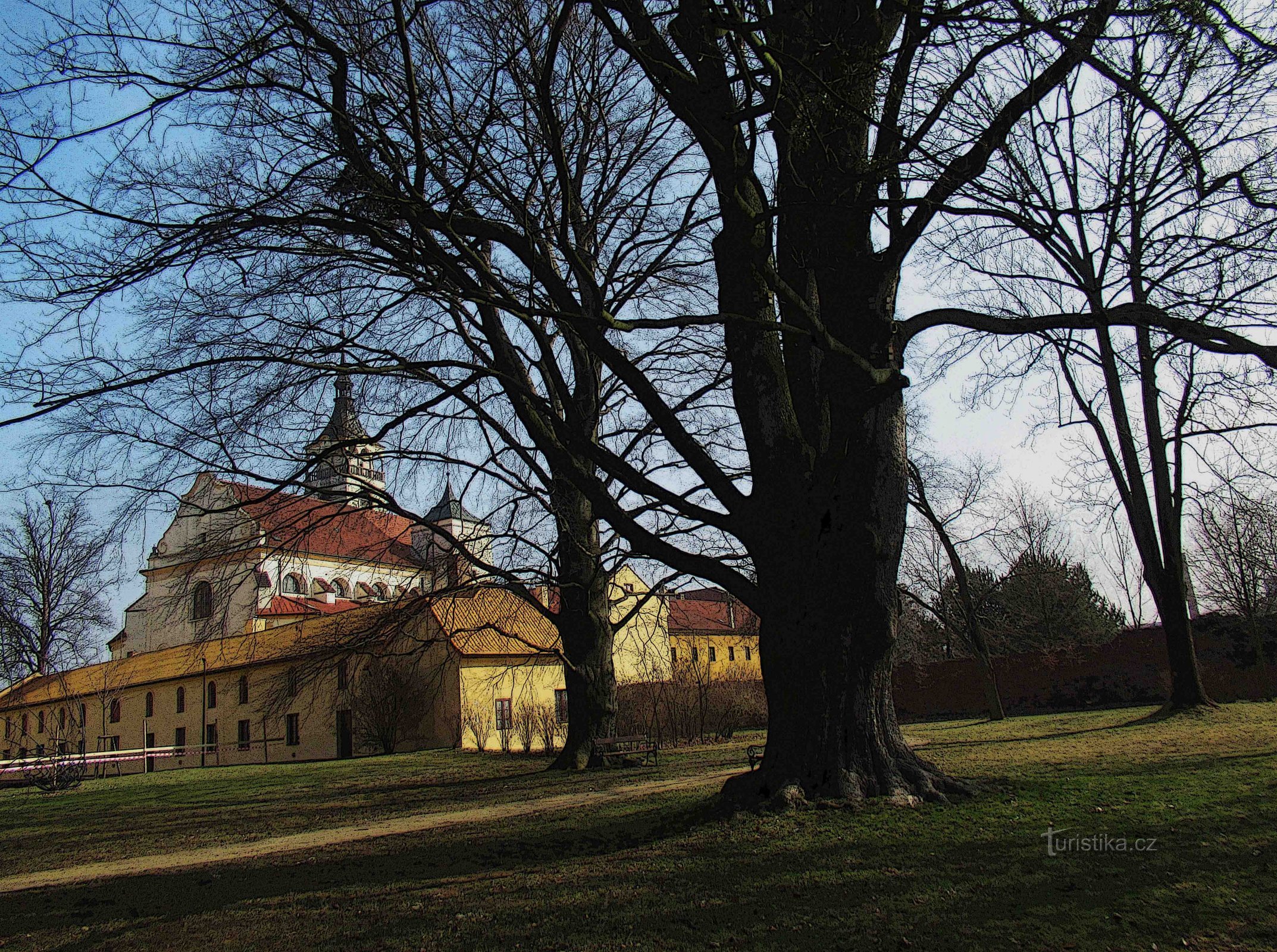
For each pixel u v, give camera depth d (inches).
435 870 325.4
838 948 200.4
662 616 1393.9
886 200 325.4
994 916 211.9
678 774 662.5
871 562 347.6
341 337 458.6
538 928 231.6
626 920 230.8
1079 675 1266.0
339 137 365.4
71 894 357.4
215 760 1750.7
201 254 357.4
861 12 346.0
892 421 357.7
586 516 773.3
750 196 368.2
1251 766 395.5
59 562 1365.7
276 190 369.7
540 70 419.8
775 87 308.8
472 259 378.6
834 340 319.3
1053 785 363.6
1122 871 238.4
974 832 286.0
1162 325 330.0
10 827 689.0
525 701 1400.1
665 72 361.7
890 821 305.3
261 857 422.0
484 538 699.4
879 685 351.6
